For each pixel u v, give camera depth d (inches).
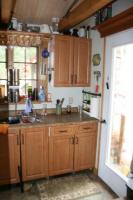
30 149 107.5
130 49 94.0
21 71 125.0
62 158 115.3
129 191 77.8
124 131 100.7
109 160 111.5
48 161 112.6
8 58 120.2
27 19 122.5
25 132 104.8
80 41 123.1
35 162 109.8
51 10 114.0
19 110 125.2
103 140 114.5
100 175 118.3
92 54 126.3
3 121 109.3
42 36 120.6
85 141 118.7
